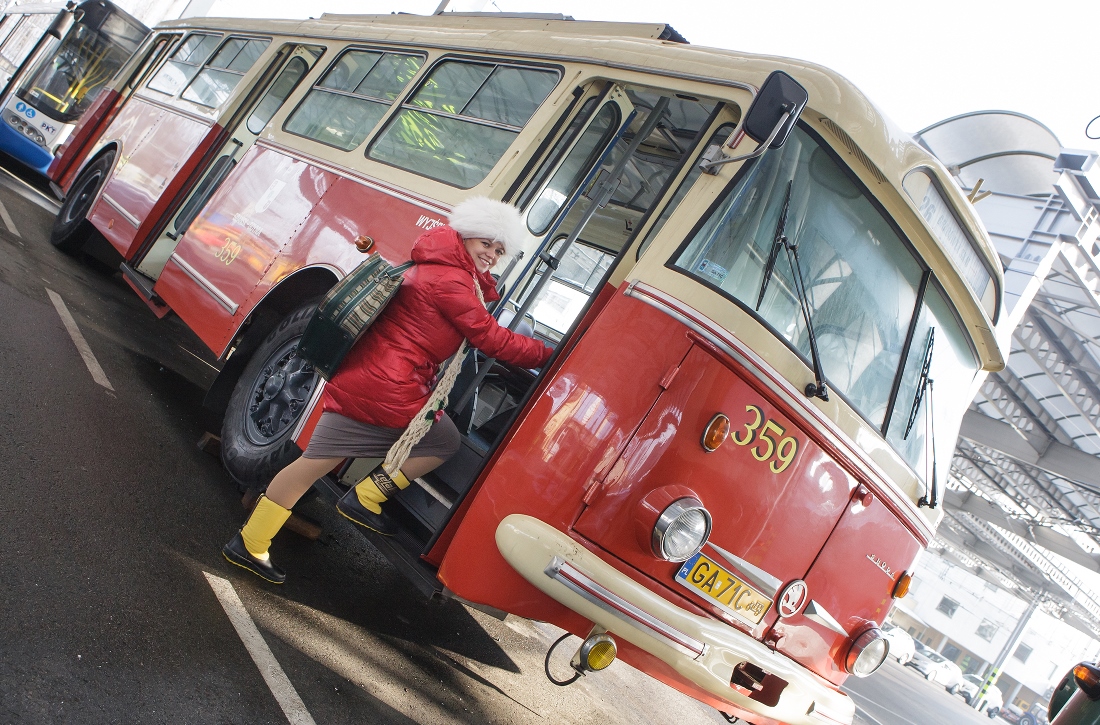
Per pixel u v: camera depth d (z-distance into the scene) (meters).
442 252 3.27
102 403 4.56
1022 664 55.75
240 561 3.56
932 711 20.20
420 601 4.64
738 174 3.07
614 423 2.89
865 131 3.15
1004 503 36.41
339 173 4.79
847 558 3.40
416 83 4.79
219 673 2.81
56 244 7.92
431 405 3.23
